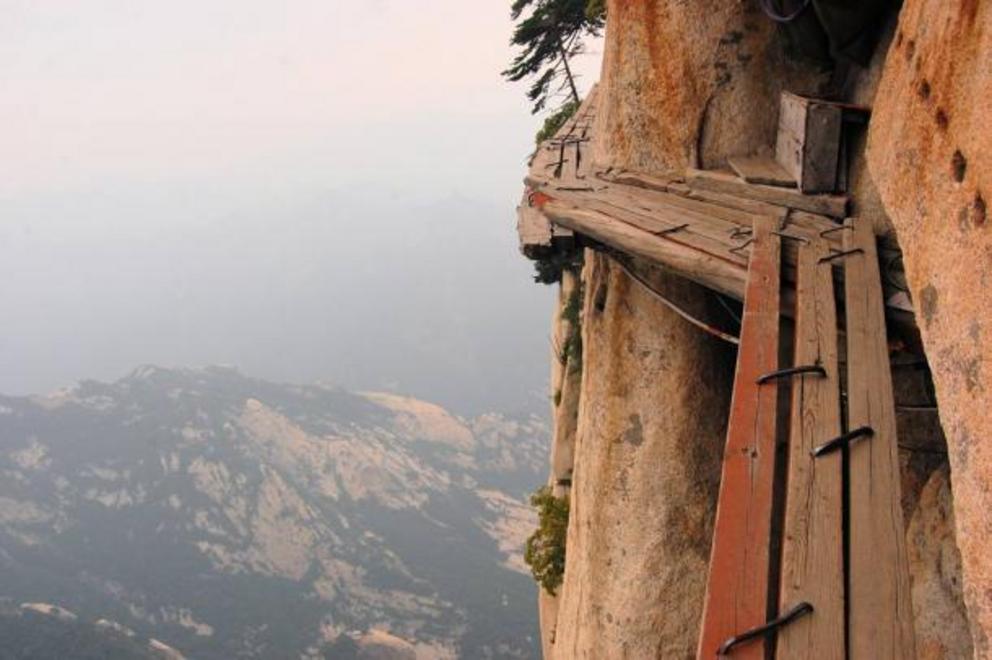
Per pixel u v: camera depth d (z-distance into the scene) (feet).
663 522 36.65
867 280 25.62
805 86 38.96
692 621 35.73
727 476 18.52
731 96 39.60
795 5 35.19
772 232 30.50
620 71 42.98
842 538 16.72
